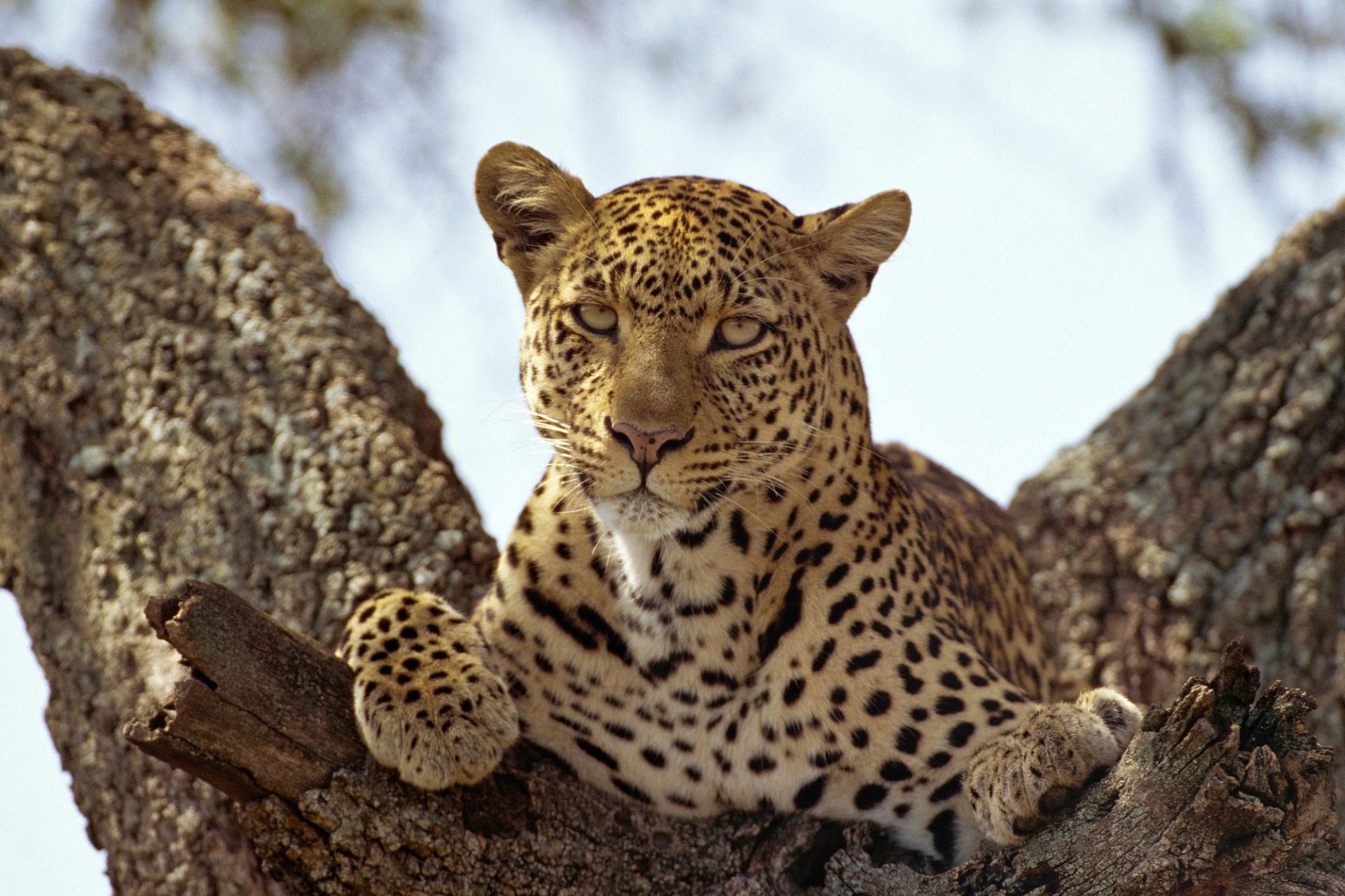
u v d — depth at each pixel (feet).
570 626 28.99
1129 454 39.93
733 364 29.81
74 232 35.58
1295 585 36.32
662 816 28.63
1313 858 22.72
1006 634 36.58
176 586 31.17
